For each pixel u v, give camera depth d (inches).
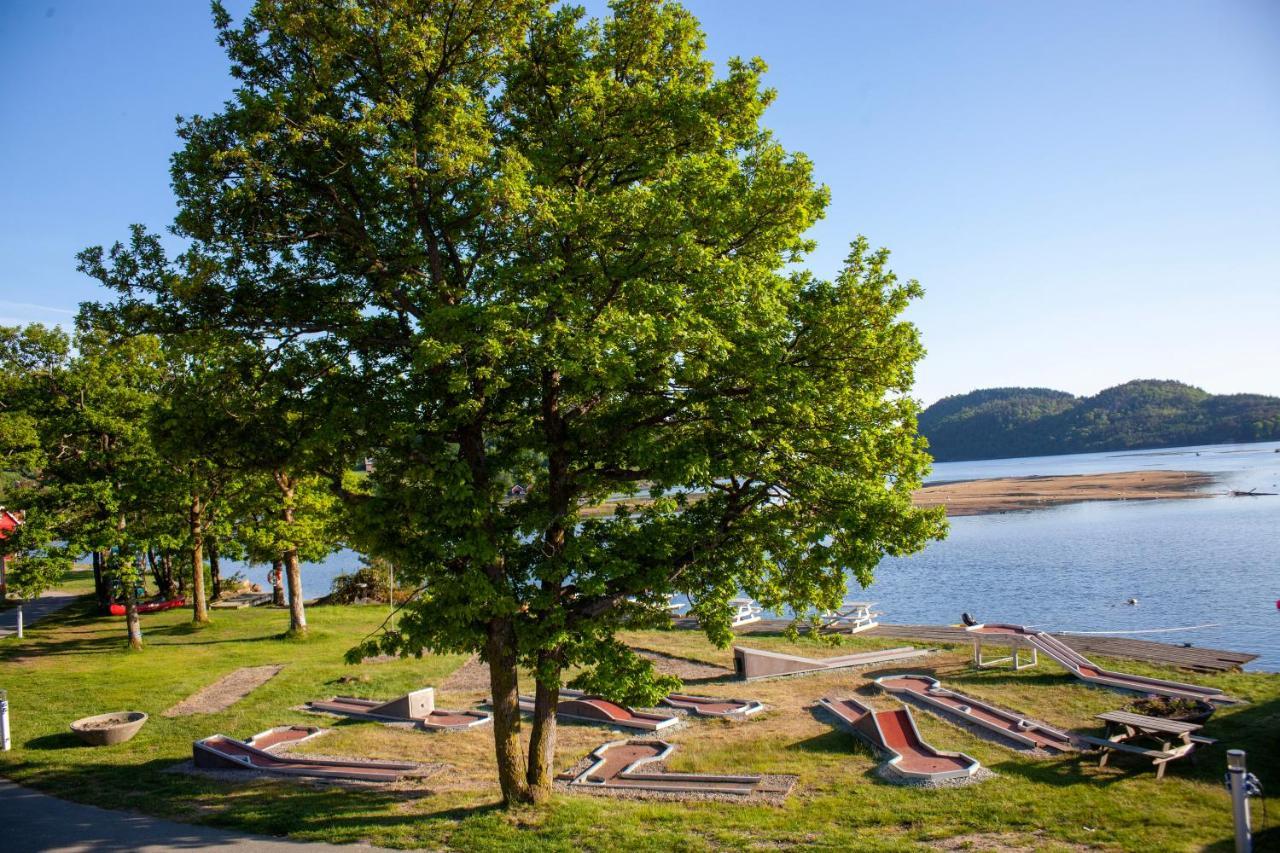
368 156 473.7
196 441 477.1
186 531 1098.1
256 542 1088.8
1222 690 658.2
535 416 520.7
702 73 558.9
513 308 409.4
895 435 494.6
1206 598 1283.2
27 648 1066.7
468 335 403.9
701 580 497.7
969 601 1416.1
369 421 464.8
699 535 493.0
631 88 505.4
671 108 486.3
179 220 437.1
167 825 458.9
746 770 538.3
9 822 468.8
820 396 467.5
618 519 536.4
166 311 474.6
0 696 636.1
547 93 519.5
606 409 525.3
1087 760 519.8
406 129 467.2
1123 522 2438.5
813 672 831.1
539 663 468.4
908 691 709.3
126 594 1047.0
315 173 470.6
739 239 495.2
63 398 1007.0
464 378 412.8
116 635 1174.3
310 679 866.1
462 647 470.6
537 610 483.2
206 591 1839.3
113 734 640.4
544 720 491.5
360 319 505.4
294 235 475.2
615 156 500.7
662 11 538.9
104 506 991.6
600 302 461.7
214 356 491.8
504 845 410.6
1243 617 1132.5
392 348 503.5
